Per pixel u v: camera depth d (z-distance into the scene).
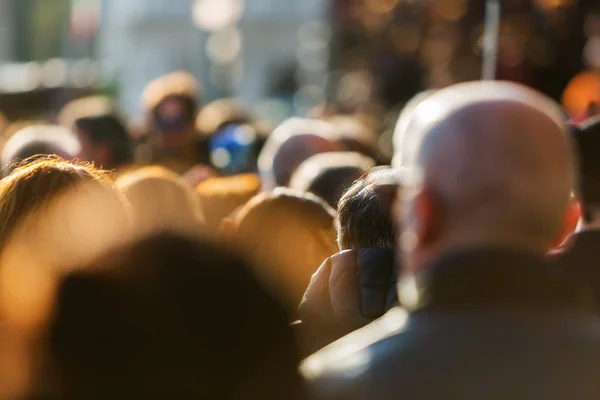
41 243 5.07
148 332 3.79
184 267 3.83
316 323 6.48
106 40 78.88
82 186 5.62
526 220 3.98
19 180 5.61
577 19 20.72
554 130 4.04
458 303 3.97
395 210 6.70
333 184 9.27
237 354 3.83
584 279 6.23
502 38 20.16
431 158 4.04
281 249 7.16
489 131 3.99
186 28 80.31
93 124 12.64
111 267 3.84
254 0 81.50
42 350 3.91
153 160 14.50
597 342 3.95
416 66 33.16
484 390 3.91
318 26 50.75
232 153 14.75
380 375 3.99
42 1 72.81
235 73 61.78
